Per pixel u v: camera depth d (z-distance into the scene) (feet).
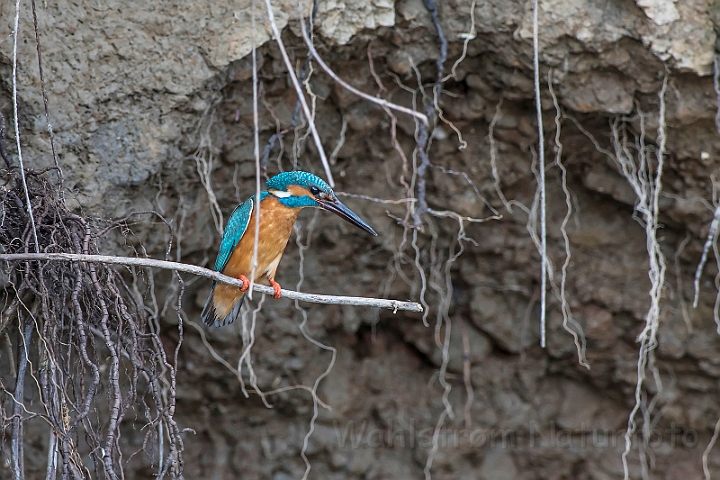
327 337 40.63
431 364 41.98
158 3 31.45
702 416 41.29
